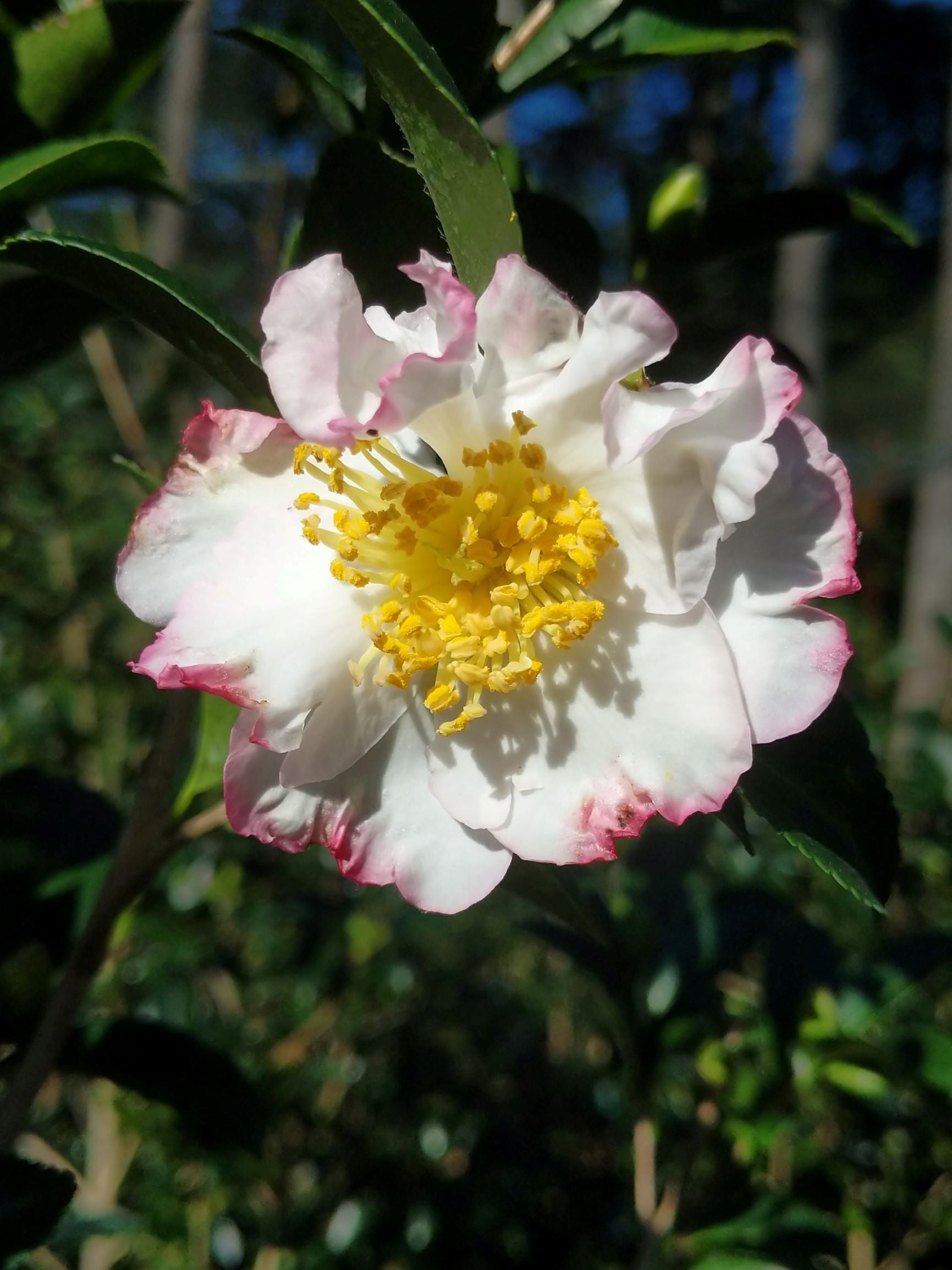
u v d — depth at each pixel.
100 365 0.24
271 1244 0.26
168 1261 0.26
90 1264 0.24
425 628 0.12
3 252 0.11
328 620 0.11
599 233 0.13
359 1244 0.28
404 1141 0.31
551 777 0.11
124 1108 0.24
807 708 0.11
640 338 0.10
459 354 0.10
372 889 0.30
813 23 1.15
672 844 0.22
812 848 0.11
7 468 0.34
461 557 0.12
